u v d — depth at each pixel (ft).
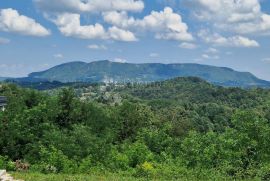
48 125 147.74
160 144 175.94
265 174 92.89
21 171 98.32
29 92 192.44
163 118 368.07
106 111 268.00
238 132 110.83
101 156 136.87
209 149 108.88
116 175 99.66
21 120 139.54
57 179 78.13
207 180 93.56
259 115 114.62
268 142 106.11
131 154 132.87
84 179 80.18
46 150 121.39
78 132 150.30
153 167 104.53
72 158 129.70
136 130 276.82
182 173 99.71
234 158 104.58
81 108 209.36
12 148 132.98
